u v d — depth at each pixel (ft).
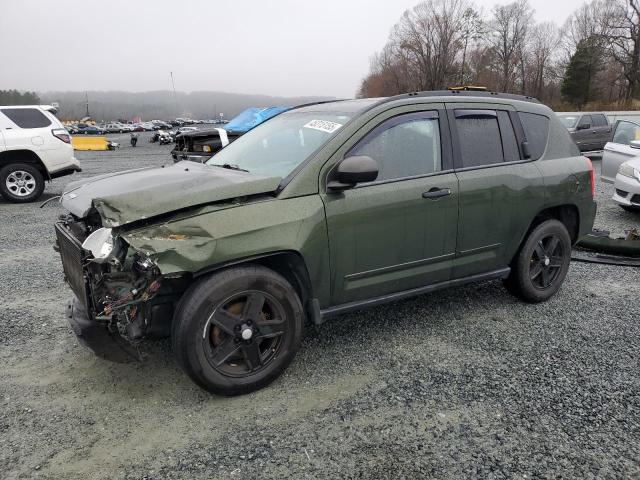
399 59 244.22
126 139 158.92
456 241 12.45
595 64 199.62
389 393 10.19
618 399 9.98
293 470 8.04
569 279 17.11
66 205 11.14
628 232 22.66
